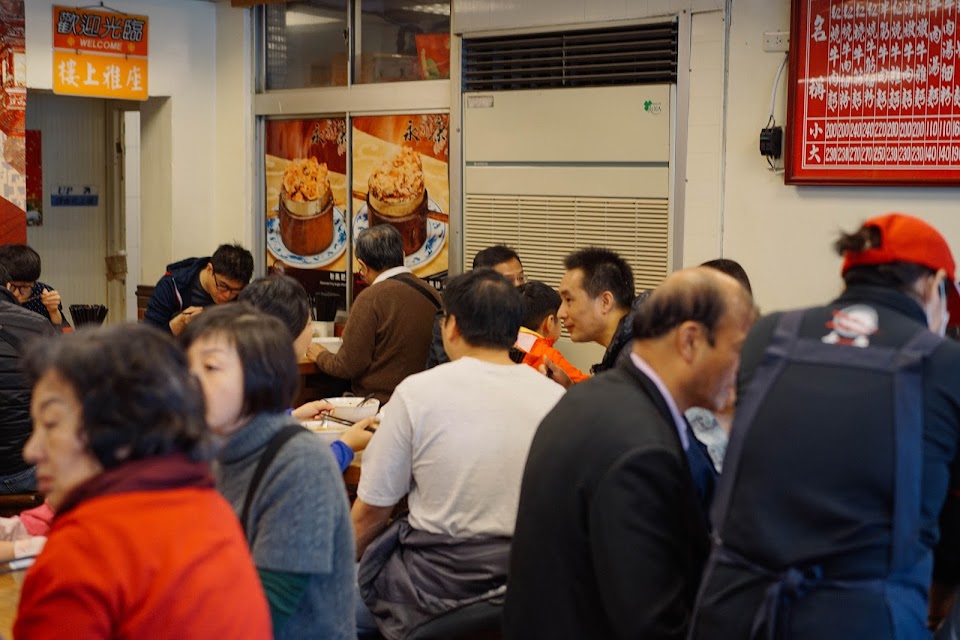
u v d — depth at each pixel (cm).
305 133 659
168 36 657
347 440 315
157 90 656
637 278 512
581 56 522
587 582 192
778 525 169
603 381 200
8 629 276
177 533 138
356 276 643
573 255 350
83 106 793
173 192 673
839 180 447
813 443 168
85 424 135
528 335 382
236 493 187
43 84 596
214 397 183
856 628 162
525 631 198
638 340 197
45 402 137
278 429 190
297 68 662
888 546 164
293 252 675
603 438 188
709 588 176
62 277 797
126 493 138
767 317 188
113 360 136
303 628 186
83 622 131
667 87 491
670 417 192
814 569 166
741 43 470
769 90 465
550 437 199
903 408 166
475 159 567
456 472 262
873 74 435
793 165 458
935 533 172
